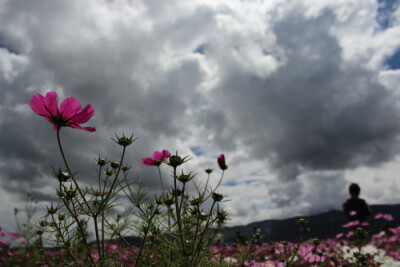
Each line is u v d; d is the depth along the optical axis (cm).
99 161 179
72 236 164
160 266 191
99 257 152
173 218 196
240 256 311
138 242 190
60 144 147
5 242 365
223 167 236
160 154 240
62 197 144
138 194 197
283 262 311
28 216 323
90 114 159
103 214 162
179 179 186
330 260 342
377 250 454
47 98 150
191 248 187
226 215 202
